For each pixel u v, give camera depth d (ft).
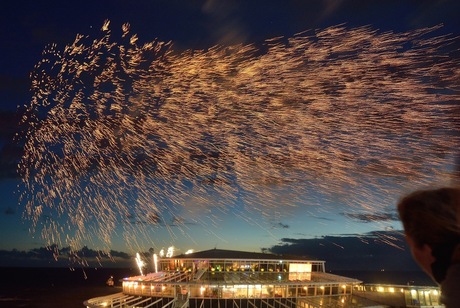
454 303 7.94
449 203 8.99
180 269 254.88
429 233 8.82
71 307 524.52
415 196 9.45
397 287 264.93
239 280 231.50
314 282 241.35
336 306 242.37
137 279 243.40
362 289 273.54
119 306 220.84
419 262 9.05
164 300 226.58
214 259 251.19
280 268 256.11
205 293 222.69
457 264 8.38
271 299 227.20
